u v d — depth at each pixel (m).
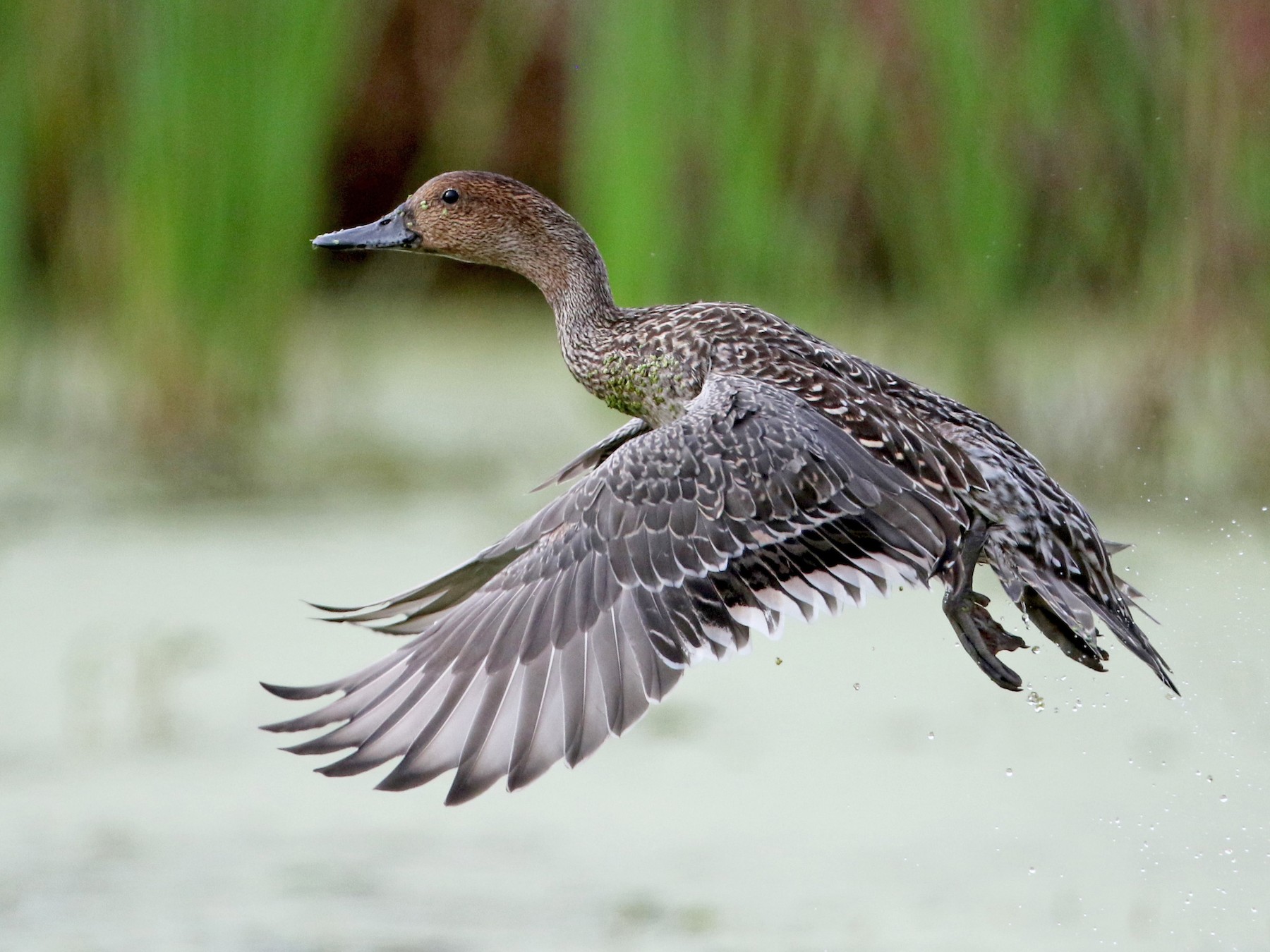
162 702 9.83
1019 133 12.77
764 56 12.23
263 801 8.75
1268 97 12.47
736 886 7.71
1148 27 12.55
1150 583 11.32
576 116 14.09
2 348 15.41
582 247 7.55
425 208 7.65
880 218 13.34
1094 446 13.21
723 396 6.12
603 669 5.62
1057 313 13.65
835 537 5.85
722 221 12.23
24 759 9.14
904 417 6.29
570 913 7.41
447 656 5.75
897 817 8.45
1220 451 13.25
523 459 15.32
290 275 14.45
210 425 14.60
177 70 13.91
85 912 7.37
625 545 5.81
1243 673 10.17
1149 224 12.91
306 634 10.80
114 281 14.79
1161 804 8.55
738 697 10.27
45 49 14.40
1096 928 7.33
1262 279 12.70
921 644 11.20
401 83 17.61
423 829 8.46
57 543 12.65
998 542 6.18
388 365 20.00
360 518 13.38
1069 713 9.90
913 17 12.34
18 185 14.62
